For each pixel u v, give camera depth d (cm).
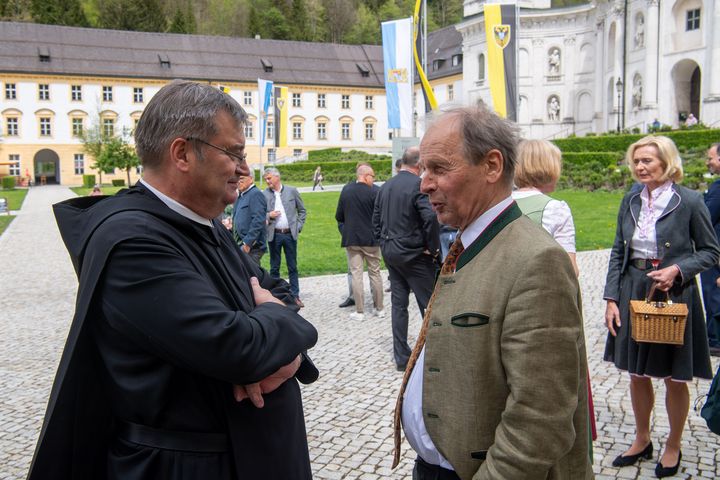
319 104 7106
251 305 201
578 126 5359
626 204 393
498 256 179
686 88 4247
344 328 783
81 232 186
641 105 4403
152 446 179
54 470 174
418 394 204
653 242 373
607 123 4956
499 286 175
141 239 172
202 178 188
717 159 611
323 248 1540
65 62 6231
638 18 4469
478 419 177
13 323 870
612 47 4825
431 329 190
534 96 5475
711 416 332
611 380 559
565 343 167
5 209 3045
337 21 10694
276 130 3681
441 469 200
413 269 586
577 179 2694
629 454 399
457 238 198
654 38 4238
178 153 186
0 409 527
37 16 8644
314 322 820
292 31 10106
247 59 6944
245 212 796
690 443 428
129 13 8969
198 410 180
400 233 584
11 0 9175
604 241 1448
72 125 6288
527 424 165
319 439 448
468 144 184
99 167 5503
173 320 167
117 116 6394
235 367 170
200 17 10606
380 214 659
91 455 182
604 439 436
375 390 550
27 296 1075
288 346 183
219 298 178
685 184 2198
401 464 406
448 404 183
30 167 6206
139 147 192
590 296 910
